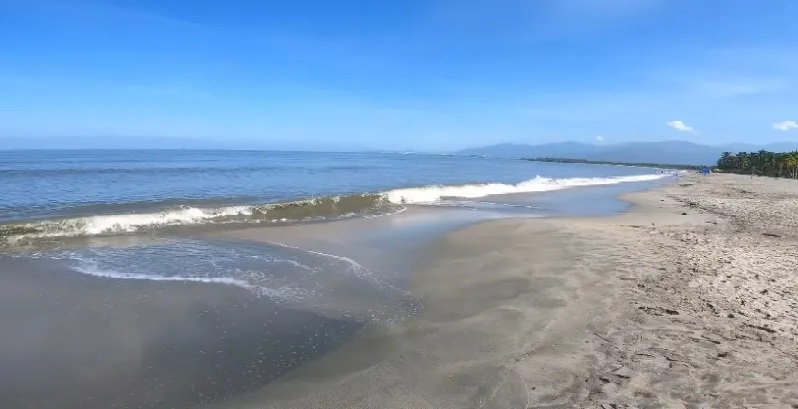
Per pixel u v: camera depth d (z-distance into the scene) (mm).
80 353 4863
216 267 8266
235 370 4578
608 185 41250
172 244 10148
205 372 4535
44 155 79000
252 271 8023
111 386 4242
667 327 5582
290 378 4422
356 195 17984
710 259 9109
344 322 5828
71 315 5863
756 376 4383
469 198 23000
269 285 7258
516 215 16781
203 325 5668
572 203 22641
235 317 5938
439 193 23156
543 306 6324
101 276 7562
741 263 8812
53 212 13648
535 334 5363
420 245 10562
